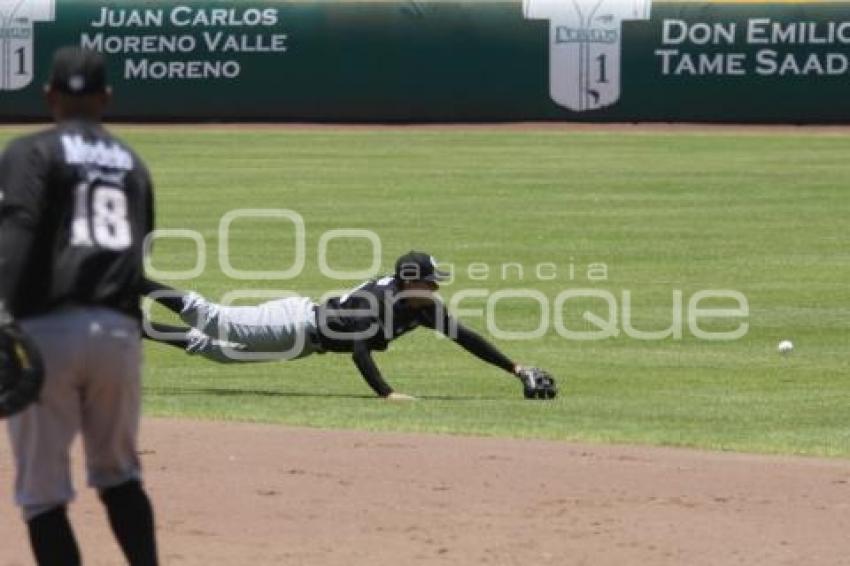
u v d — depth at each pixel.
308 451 34.03
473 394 44.50
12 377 20.70
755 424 39.25
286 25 134.88
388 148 116.81
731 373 47.84
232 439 35.31
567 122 133.25
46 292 20.95
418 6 133.75
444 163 107.12
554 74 132.75
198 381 46.41
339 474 31.83
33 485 21.75
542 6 132.38
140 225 21.72
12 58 134.50
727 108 131.25
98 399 21.62
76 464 31.56
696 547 26.91
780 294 62.34
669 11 130.75
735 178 98.94
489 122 134.00
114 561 25.86
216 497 29.91
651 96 131.75
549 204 87.94
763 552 26.67
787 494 30.70
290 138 124.38
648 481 31.62
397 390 45.03
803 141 120.44
